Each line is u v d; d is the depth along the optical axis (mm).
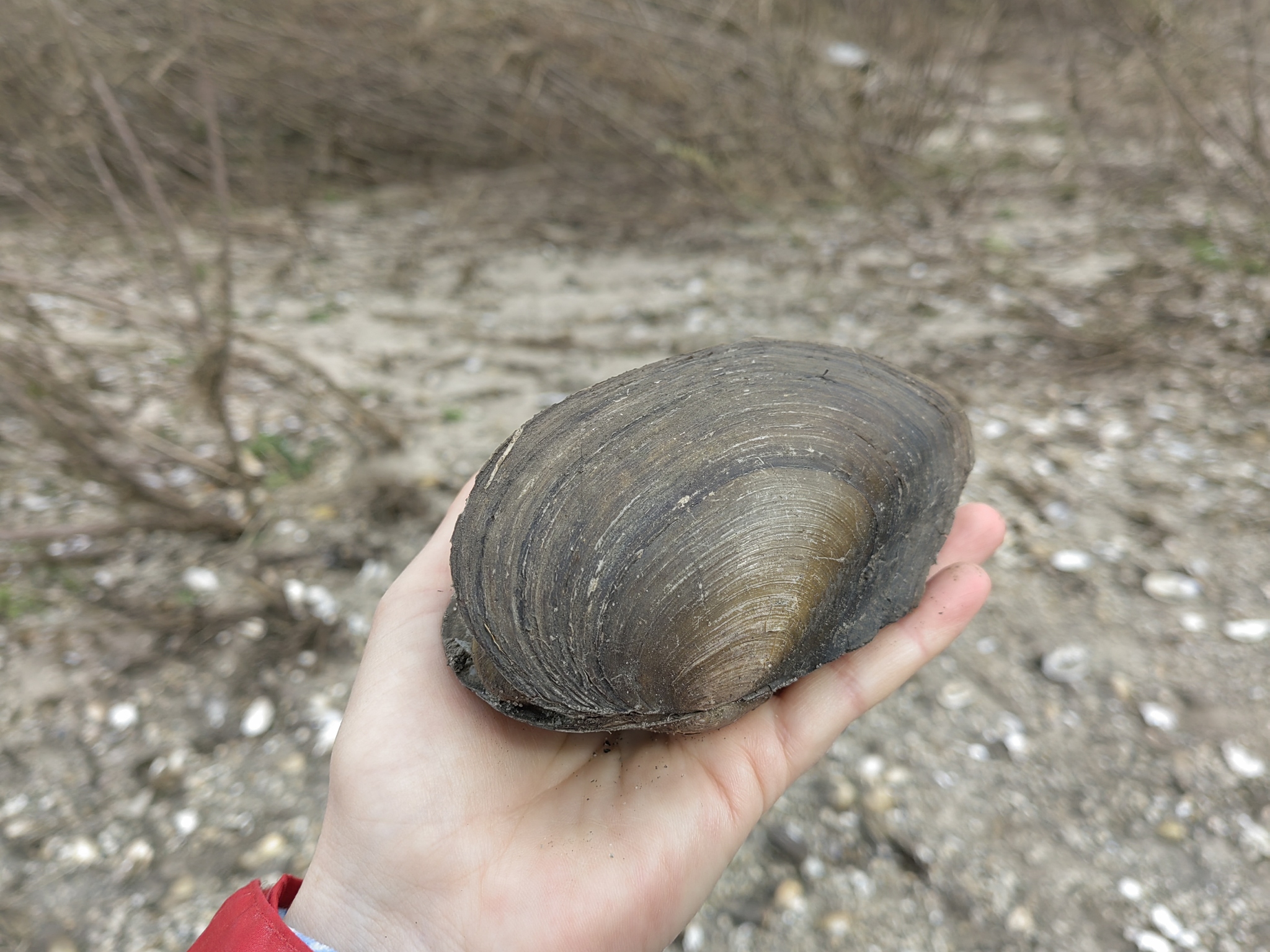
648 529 172
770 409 193
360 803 155
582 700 161
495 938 148
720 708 168
